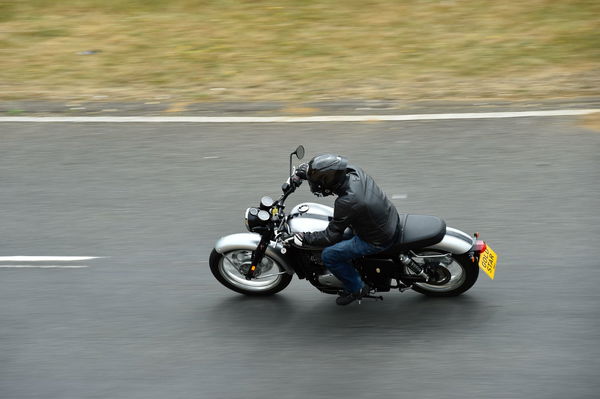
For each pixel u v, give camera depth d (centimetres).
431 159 1959
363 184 1260
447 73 2558
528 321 1358
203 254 1599
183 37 2922
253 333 1362
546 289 1444
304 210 1366
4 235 1688
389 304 1432
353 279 1357
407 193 1806
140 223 1720
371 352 1297
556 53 2661
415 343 1316
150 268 1557
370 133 2116
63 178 1933
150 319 1405
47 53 2816
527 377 1220
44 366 1281
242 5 3195
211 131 2169
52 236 1678
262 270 1469
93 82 2577
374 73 2578
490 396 1180
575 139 2028
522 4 3081
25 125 2241
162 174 1934
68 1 3275
